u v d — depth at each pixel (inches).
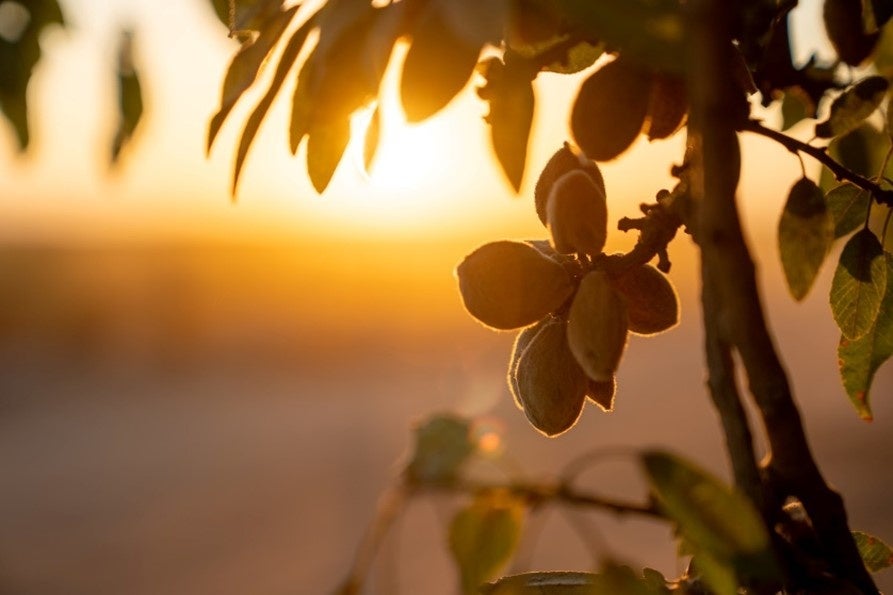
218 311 727.1
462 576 22.5
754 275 18.0
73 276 700.7
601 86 20.7
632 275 22.8
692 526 19.1
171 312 689.6
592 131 20.8
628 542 200.8
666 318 23.0
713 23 17.6
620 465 255.3
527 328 23.8
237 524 280.7
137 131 40.5
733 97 17.8
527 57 20.6
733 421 19.3
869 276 24.7
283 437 412.8
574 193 21.9
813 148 23.6
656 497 19.8
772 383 18.4
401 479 22.8
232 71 22.1
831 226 23.8
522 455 266.2
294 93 21.2
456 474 22.6
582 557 194.2
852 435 284.2
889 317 25.0
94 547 271.4
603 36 17.5
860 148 26.1
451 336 684.1
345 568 228.2
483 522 22.5
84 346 643.5
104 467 380.5
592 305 21.6
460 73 18.9
